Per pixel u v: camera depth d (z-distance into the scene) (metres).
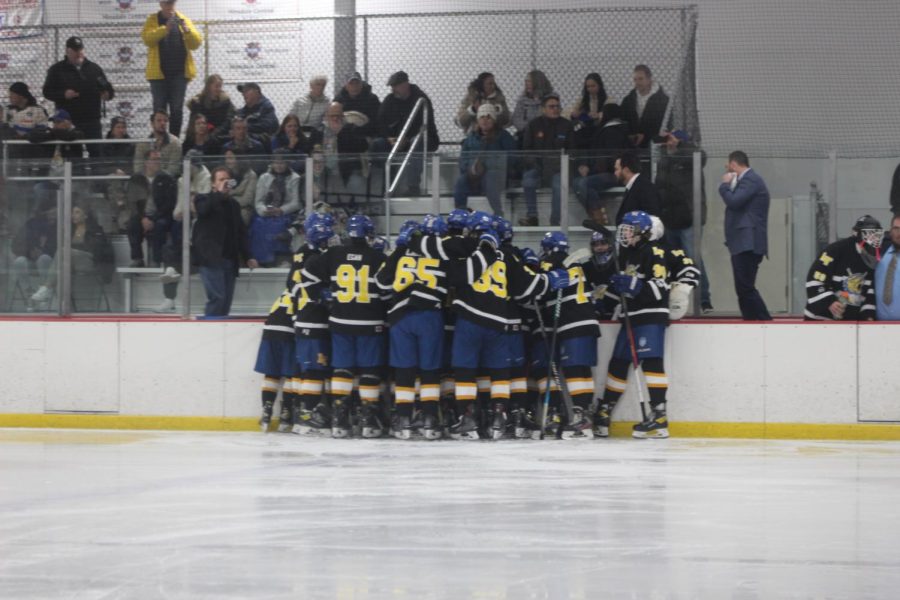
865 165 25.19
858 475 18.53
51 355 26.53
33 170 26.84
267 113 31.20
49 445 22.84
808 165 25.31
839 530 13.71
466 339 23.23
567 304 23.81
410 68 31.23
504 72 30.58
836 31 28.73
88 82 30.81
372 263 24.03
